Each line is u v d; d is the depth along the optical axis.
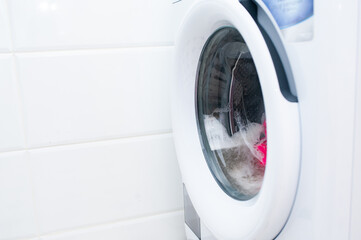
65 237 0.82
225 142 0.67
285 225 0.45
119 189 0.85
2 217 0.77
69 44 0.76
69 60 0.77
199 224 0.70
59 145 0.79
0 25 0.72
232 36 0.58
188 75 0.69
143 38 0.81
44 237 0.81
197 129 0.71
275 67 0.41
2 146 0.75
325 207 0.38
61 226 0.81
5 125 0.75
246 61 0.56
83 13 0.76
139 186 0.86
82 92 0.79
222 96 0.66
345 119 0.37
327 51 0.36
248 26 0.42
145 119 0.84
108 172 0.83
